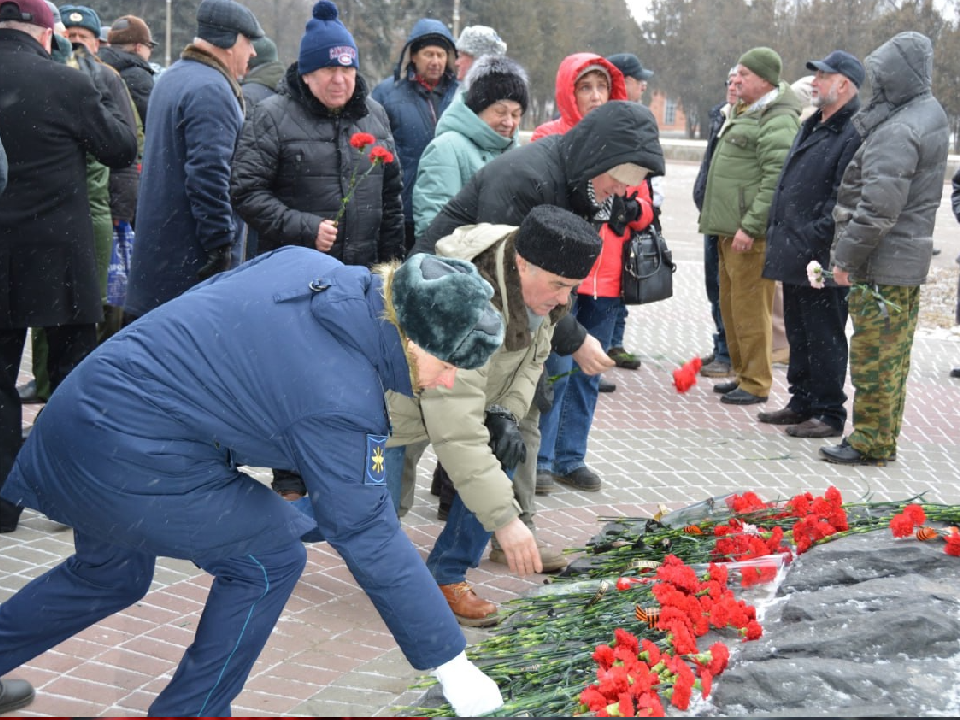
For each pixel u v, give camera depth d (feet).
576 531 17.06
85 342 18.11
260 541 9.56
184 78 18.06
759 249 24.30
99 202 22.44
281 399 8.80
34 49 16.40
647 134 13.93
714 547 13.44
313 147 17.07
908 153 19.36
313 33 16.75
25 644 10.08
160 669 12.24
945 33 111.04
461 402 11.49
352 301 8.93
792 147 22.53
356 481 8.84
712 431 23.09
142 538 9.24
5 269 16.19
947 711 9.26
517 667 10.98
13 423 15.74
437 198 18.56
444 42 22.31
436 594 9.25
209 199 17.85
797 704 9.53
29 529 16.05
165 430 8.97
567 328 14.21
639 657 10.21
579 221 11.87
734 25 124.06
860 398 21.02
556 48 119.44
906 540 12.71
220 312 9.13
